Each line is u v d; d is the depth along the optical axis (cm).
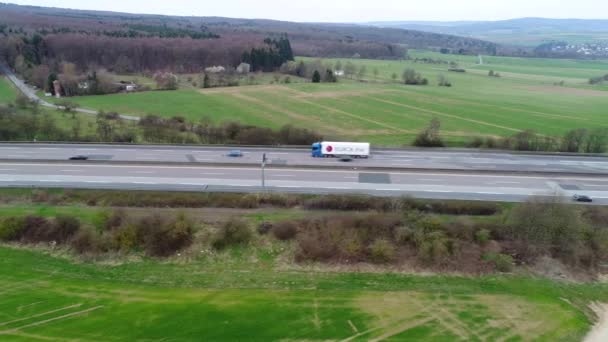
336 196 6106
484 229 5503
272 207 6088
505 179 7044
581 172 7350
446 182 6869
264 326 4056
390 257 5206
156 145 8469
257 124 11431
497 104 15025
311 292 4659
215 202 6069
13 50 18475
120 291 4603
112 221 5556
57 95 14300
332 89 16838
